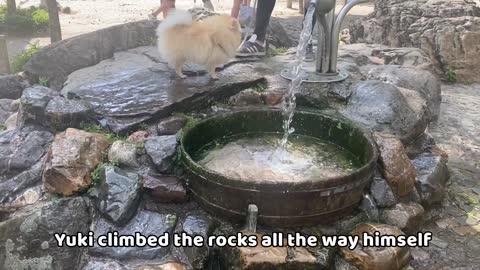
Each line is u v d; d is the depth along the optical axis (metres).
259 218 1.00
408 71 1.72
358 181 1.01
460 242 1.18
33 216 1.03
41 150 1.23
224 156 1.20
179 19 1.40
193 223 1.05
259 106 1.38
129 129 1.23
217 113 1.30
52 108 1.25
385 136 1.27
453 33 2.43
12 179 1.14
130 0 5.33
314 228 1.06
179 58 1.43
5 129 1.41
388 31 2.64
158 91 1.38
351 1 1.50
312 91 1.44
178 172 1.14
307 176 1.12
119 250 1.01
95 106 1.30
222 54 1.41
